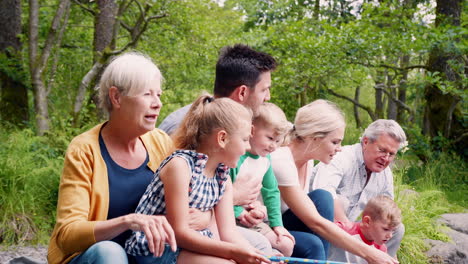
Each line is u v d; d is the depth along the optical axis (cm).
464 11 1061
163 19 1070
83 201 219
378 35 850
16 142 621
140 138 249
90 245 204
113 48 768
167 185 224
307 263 232
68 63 1134
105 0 891
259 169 289
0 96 1064
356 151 377
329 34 895
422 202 596
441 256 511
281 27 1164
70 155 226
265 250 273
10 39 997
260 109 288
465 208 739
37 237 512
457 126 1012
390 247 360
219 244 220
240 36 1194
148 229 192
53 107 1058
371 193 386
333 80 1135
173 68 1135
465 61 906
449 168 901
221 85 327
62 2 750
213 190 239
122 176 234
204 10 1220
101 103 235
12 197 524
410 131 984
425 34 875
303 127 321
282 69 954
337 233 295
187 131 243
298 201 304
